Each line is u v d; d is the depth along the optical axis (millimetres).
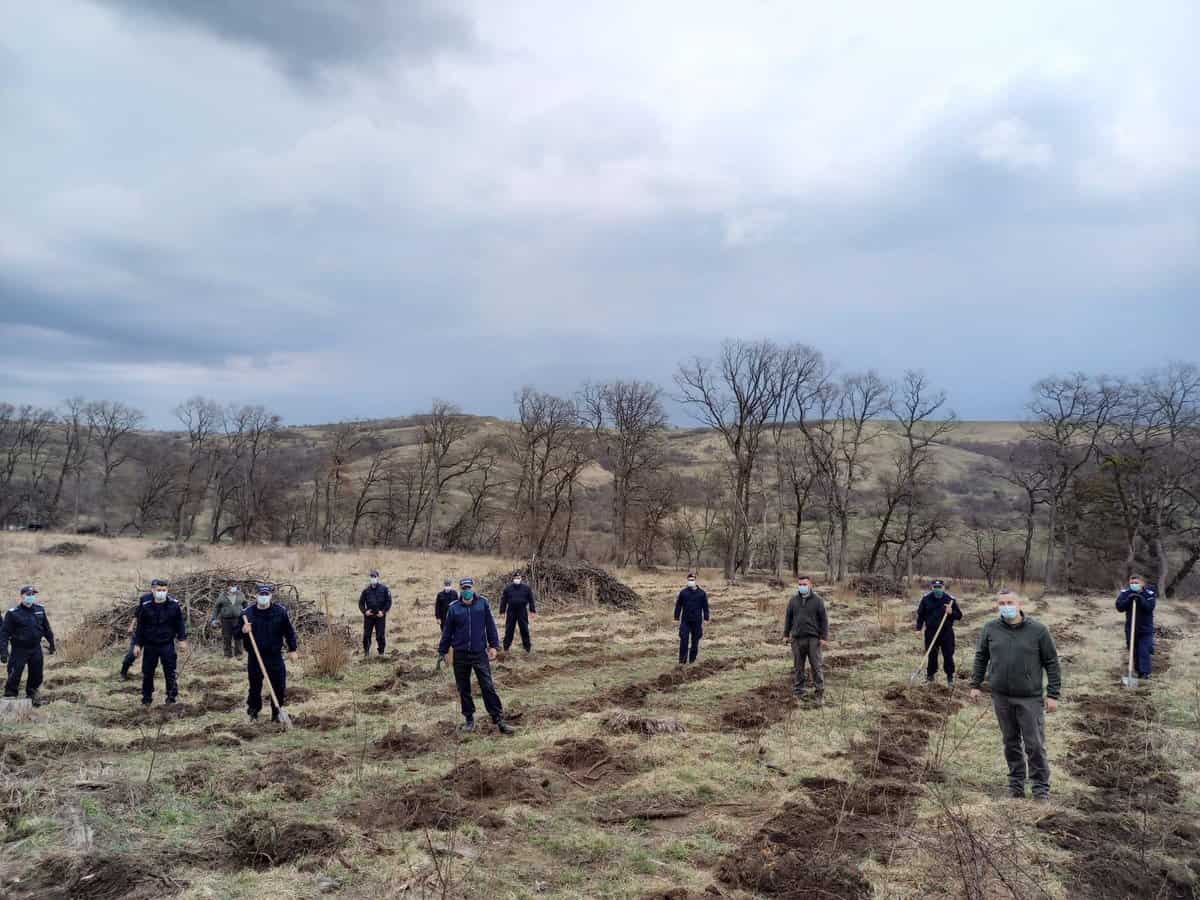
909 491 44281
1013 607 6797
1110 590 46688
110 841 5391
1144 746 8422
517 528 51594
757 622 20141
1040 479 45562
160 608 9828
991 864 4863
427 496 62562
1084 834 5879
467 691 8906
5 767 6750
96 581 23781
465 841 5602
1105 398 42688
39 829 5445
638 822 6148
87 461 67062
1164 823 6121
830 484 47438
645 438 51906
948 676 11938
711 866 5359
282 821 5734
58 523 63281
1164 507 41469
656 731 8672
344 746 8102
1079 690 11789
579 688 11430
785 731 8742
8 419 62375
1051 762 7871
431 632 16844
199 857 5285
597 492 70188
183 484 61125
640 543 51094
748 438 44844
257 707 9156
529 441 51375
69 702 9836
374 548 53688
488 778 6902
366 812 6164
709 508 53781
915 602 30094
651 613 21906
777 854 5477
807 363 43750
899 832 5574
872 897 4848
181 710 9531
